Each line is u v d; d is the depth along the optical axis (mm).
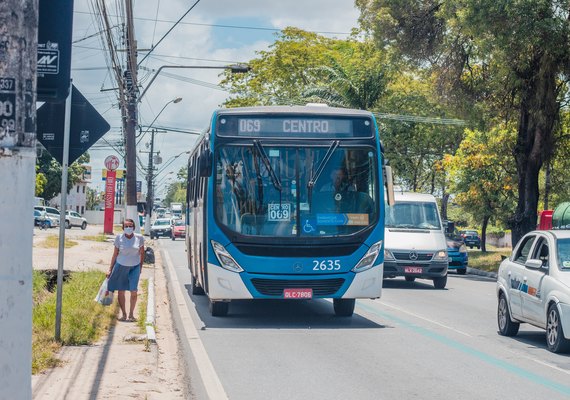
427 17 40844
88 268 27859
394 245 27062
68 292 19609
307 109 17000
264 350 13617
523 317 14688
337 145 16938
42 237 53031
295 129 16891
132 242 16484
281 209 16609
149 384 10195
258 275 16438
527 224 38250
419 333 15836
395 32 41250
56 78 7148
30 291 4879
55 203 129375
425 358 12906
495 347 14117
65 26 7184
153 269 32844
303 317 18312
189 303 21219
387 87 64812
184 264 38844
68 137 12359
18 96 4836
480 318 18562
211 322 17297
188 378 11125
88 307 17109
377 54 49531
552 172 49812
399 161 65562
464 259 39375
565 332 13062
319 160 16828
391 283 29844
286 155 16766
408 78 65688
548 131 37312
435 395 10125
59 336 13023
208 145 16922
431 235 27625
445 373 11633
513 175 56719
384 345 14258
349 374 11492
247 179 16656
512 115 39969
